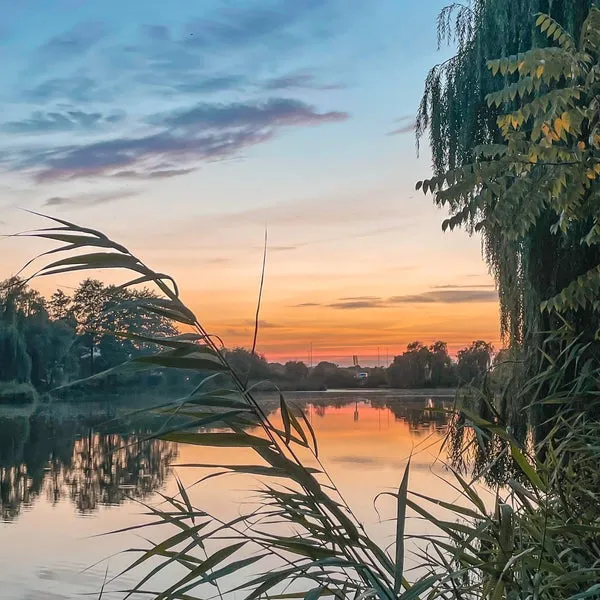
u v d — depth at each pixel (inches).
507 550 52.6
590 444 76.3
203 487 188.7
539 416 132.4
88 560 225.6
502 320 241.8
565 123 113.1
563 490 70.4
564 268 210.7
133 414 41.9
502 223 119.9
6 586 207.8
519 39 225.1
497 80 246.2
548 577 56.7
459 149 257.8
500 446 79.7
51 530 283.4
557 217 210.4
